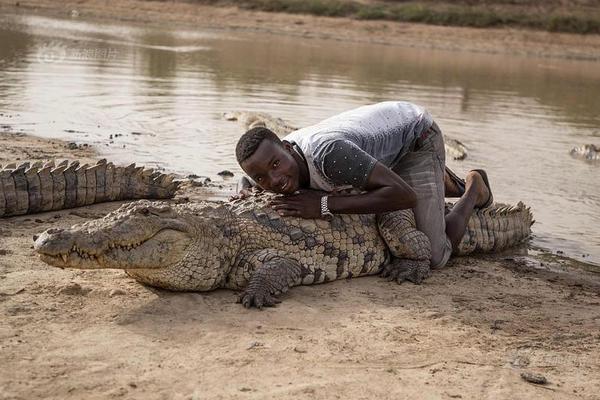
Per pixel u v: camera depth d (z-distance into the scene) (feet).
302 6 106.32
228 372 11.95
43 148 28.73
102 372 11.65
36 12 100.58
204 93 45.27
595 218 25.00
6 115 34.88
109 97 41.55
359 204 15.85
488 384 12.25
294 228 16.47
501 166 31.53
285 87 49.78
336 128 16.24
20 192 20.36
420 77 60.85
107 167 22.52
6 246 17.56
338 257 16.93
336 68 63.21
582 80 68.03
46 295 14.65
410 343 13.66
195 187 25.18
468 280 17.97
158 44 73.26
